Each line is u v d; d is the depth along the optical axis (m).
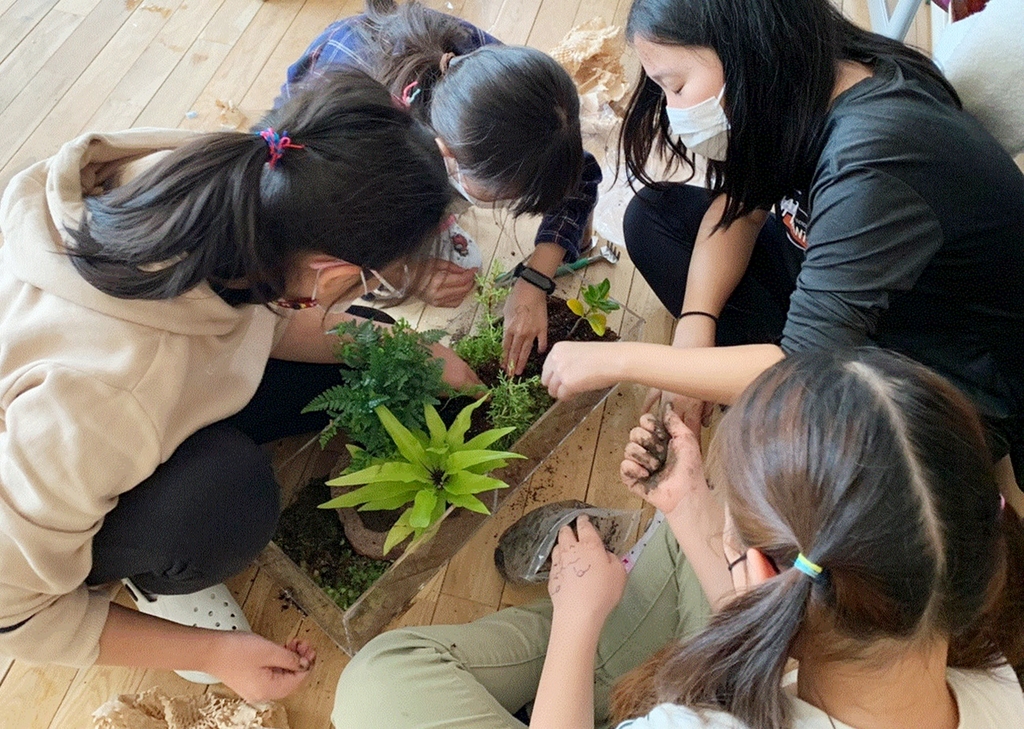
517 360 1.48
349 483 1.20
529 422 1.46
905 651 0.70
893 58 1.13
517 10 2.30
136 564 1.16
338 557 1.38
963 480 0.65
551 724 1.07
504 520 1.58
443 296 1.37
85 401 0.96
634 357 1.26
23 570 0.99
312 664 1.41
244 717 1.33
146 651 1.18
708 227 1.49
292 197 0.88
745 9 1.00
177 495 1.12
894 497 0.64
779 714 0.70
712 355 1.22
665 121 1.33
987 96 1.27
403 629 1.27
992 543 0.67
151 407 1.01
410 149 0.93
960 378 1.26
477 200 1.29
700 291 1.48
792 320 1.14
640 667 0.90
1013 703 0.80
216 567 1.22
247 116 2.06
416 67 1.29
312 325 1.45
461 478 1.25
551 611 1.37
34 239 0.98
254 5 2.27
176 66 2.14
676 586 1.33
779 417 0.70
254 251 0.90
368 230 0.92
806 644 0.70
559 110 1.18
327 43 1.45
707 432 1.67
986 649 0.82
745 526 0.75
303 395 1.47
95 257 0.92
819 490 0.66
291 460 1.45
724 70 1.06
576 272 1.82
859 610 0.66
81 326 0.99
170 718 1.32
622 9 2.32
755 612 0.68
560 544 1.30
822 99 1.07
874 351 0.74
